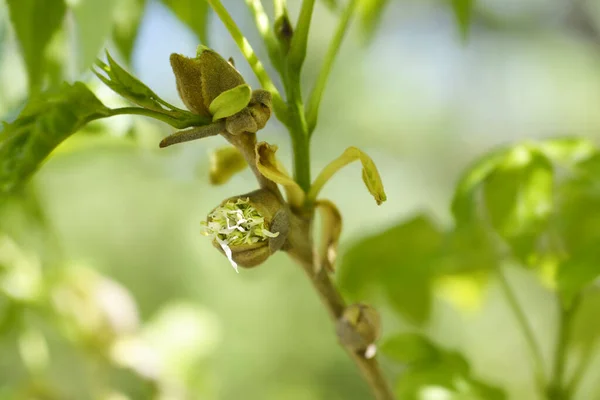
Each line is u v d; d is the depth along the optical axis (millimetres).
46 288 380
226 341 769
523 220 322
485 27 901
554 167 345
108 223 769
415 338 330
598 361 525
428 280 366
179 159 448
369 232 364
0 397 387
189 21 343
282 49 276
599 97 931
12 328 384
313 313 785
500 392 321
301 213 268
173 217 791
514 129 957
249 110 259
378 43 845
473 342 744
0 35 315
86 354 380
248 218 257
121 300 380
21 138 272
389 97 881
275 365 776
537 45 917
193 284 787
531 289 721
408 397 319
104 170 744
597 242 304
